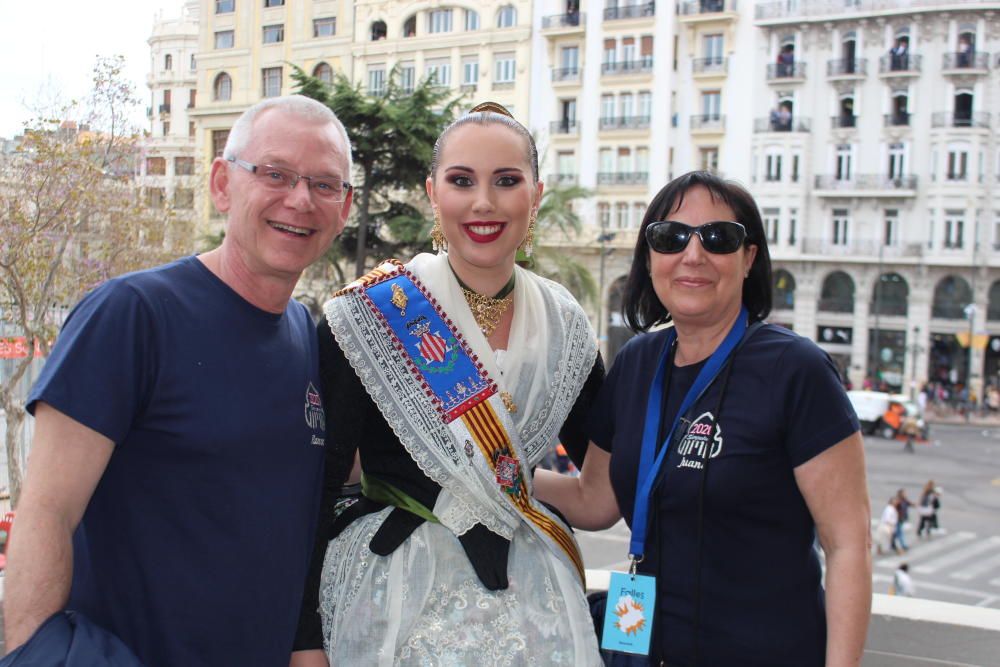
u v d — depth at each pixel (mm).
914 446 28641
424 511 2387
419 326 2451
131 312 2029
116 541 2082
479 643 2264
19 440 10242
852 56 35938
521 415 2490
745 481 2322
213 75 41781
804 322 36906
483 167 2369
